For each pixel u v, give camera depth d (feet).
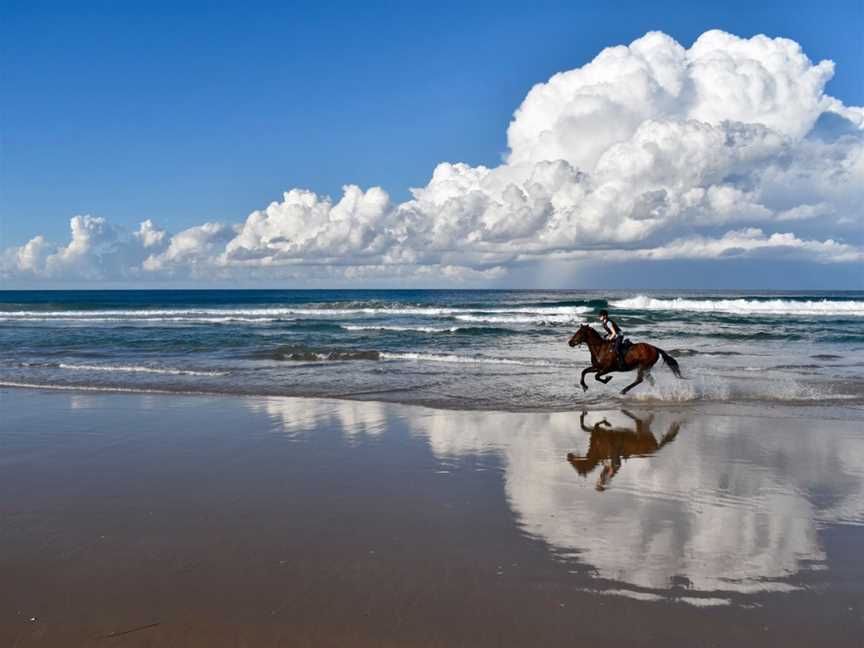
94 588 15.20
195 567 16.33
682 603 14.51
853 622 13.71
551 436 31.94
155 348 76.33
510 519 19.90
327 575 15.85
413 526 19.26
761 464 26.53
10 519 19.94
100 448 29.45
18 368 59.41
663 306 164.55
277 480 24.18
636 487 23.38
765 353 69.62
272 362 63.67
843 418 36.22
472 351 72.79
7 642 12.96
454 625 13.52
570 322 119.55
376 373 55.57
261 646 12.76
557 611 14.11
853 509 20.93
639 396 43.98
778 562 16.74
